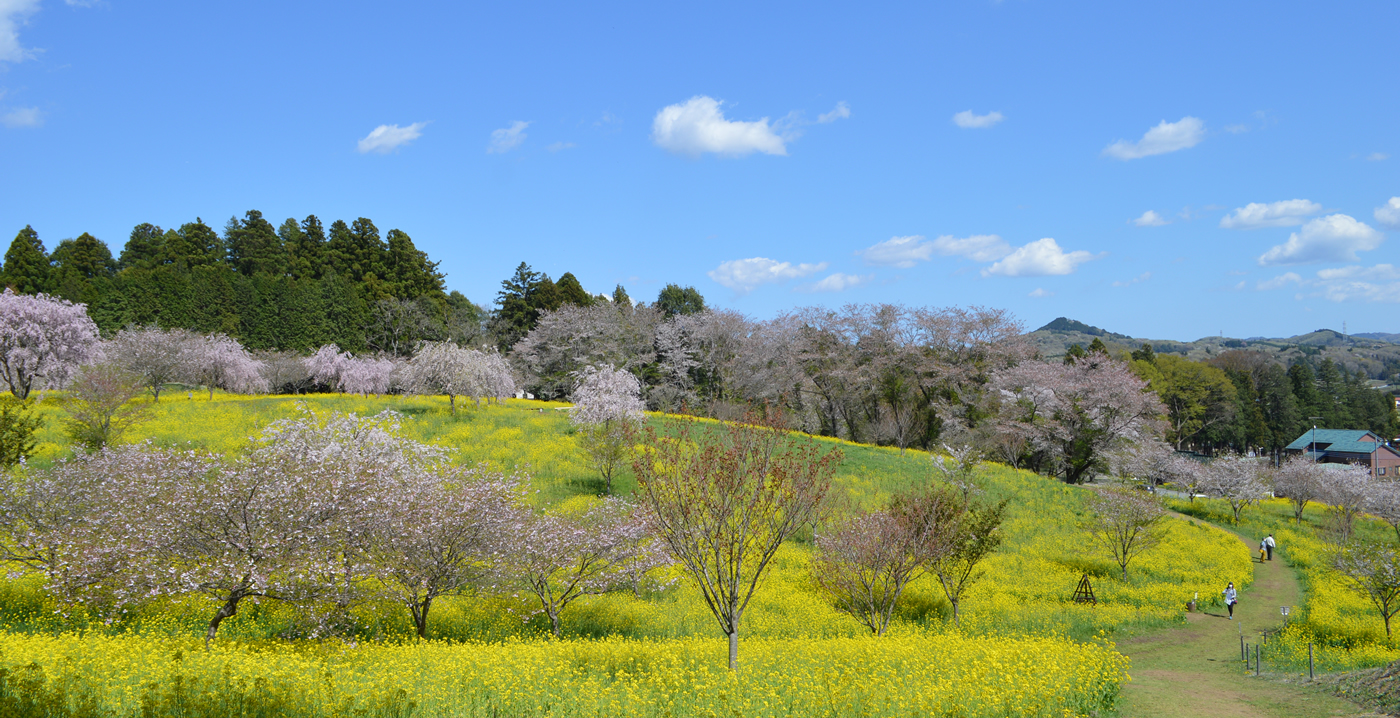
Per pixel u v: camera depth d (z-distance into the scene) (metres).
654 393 66.06
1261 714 14.03
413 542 16.12
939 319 58.81
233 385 53.16
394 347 80.38
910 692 11.96
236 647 13.66
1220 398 95.56
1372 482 51.03
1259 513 52.59
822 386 61.56
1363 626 23.88
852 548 21.39
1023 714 11.57
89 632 14.00
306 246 93.25
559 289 88.12
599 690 11.13
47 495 17.27
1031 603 25.84
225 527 14.18
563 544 18.42
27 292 70.56
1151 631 23.70
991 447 54.06
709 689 11.55
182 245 86.06
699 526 12.45
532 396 75.81
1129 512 31.05
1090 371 53.41
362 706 9.43
